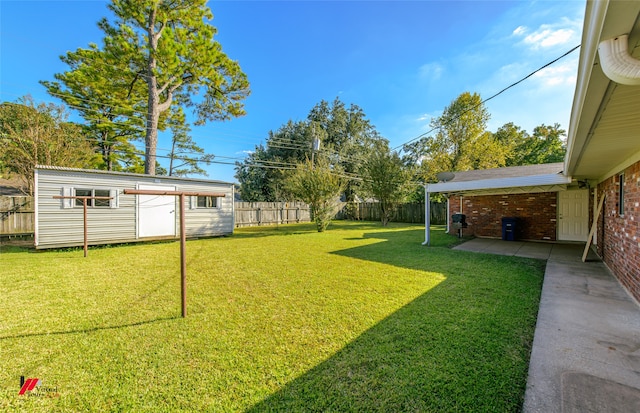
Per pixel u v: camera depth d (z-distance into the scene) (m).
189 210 10.52
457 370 2.08
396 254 6.85
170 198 10.03
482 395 1.81
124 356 2.35
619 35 1.33
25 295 3.92
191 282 4.54
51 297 3.84
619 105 2.14
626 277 4.14
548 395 1.81
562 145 22.22
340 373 2.07
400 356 2.28
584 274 4.95
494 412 1.67
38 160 11.59
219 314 3.21
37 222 7.47
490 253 6.99
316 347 2.45
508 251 7.31
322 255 6.79
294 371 2.11
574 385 1.91
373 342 2.52
